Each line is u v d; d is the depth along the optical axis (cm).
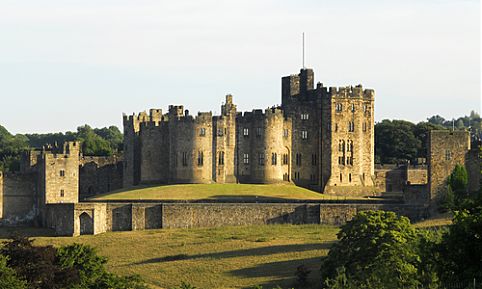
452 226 15000
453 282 14538
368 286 17550
